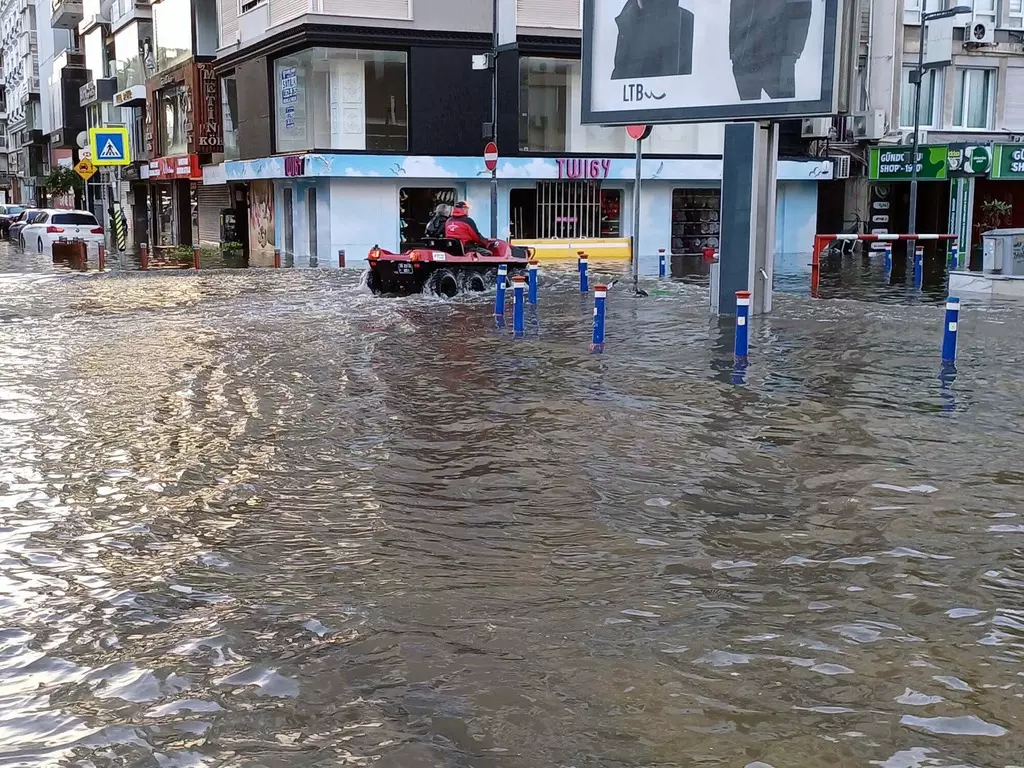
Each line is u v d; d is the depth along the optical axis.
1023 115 35.34
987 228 34.50
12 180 106.31
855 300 19.58
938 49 32.25
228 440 8.67
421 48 30.81
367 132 31.11
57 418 9.52
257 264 30.77
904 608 5.11
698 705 4.12
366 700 4.19
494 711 4.08
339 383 11.16
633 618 4.99
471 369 11.96
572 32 32.09
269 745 3.85
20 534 6.31
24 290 21.98
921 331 15.09
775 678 4.35
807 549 5.96
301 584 5.48
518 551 5.96
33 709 4.15
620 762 3.70
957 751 3.77
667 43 16.27
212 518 6.62
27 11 86.81
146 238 51.72
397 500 6.97
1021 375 11.49
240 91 36.09
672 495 7.04
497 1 26.02
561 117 32.94
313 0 29.67
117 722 4.04
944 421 9.19
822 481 7.33
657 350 13.28
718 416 9.42
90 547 6.09
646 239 34.28
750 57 15.44
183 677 4.41
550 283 23.23
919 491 7.07
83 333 15.18
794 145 34.44
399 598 5.27
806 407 9.78
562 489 7.19
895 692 4.23
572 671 4.43
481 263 20.47
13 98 102.56
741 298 12.49
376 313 17.48
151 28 48.22
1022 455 8.02
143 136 50.78
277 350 13.48
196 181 44.56
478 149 31.77
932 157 31.59
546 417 9.41
